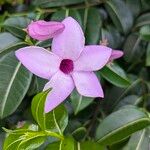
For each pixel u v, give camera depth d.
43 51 0.31
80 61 0.32
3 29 0.35
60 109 0.31
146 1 0.41
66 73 0.32
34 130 0.30
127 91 0.40
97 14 0.38
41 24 0.30
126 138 0.34
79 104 0.34
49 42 0.33
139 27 0.40
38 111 0.29
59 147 0.30
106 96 0.40
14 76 0.32
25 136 0.28
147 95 0.40
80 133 0.36
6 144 0.28
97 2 0.40
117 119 0.34
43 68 0.31
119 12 0.40
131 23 0.40
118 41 0.40
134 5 0.41
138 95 0.40
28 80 0.33
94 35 0.37
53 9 0.38
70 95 0.34
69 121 0.36
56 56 0.31
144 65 0.41
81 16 0.38
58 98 0.31
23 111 0.36
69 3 0.39
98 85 0.32
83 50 0.31
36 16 0.36
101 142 0.33
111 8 0.40
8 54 0.33
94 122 0.38
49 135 0.30
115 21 0.40
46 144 0.32
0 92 0.32
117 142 0.34
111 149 0.35
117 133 0.33
